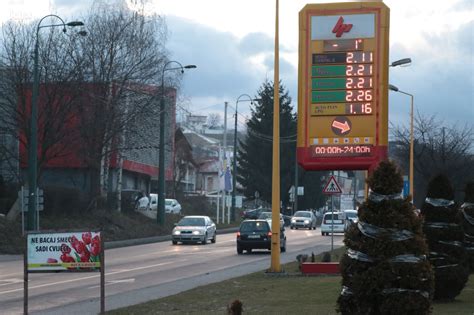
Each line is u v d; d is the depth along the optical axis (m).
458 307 16.19
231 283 24.41
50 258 16.55
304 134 23.92
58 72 52.66
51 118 52.72
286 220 85.19
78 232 16.69
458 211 17.16
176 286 24.48
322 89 23.91
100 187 60.75
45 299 21.27
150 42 57.31
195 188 129.75
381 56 23.66
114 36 55.31
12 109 54.00
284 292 20.91
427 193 17.25
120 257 39.62
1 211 54.31
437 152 61.38
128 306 18.94
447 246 16.83
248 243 41.38
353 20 23.86
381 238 11.03
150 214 71.00
